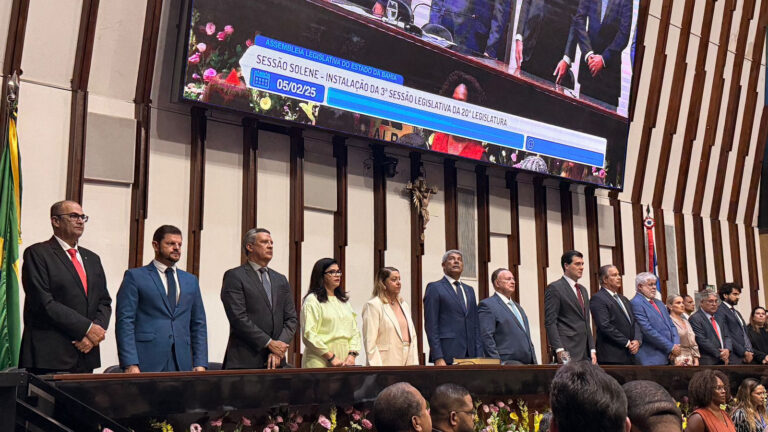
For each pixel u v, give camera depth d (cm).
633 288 1000
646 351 629
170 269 432
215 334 641
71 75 597
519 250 880
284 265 691
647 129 1021
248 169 673
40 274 388
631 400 191
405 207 792
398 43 723
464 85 778
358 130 697
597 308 615
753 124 1168
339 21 680
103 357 580
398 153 789
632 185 1021
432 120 752
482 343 557
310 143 726
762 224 1175
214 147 662
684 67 1057
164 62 635
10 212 433
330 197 727
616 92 928
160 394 326
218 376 347
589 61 895
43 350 378
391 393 253
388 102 718
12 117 457
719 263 1105
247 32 627
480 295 841
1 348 396
